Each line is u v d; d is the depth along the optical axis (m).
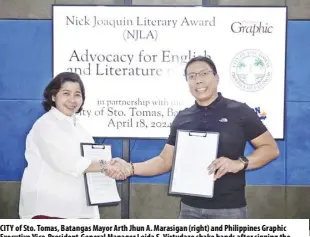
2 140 4.27
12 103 4.27
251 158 4.07
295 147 4.26
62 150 3.58
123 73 4.20
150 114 4.19
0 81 4.26
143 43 4.19
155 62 4.18
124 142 4.23
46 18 4.26
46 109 3.93
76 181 3.61
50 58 4.25
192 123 4.07
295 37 4.23
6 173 4.28
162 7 4.17
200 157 3.94
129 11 4.18
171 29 4.17
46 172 3.53
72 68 4.20
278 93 4.18
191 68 4.14
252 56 4.17
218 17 4.17
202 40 4.17
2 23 4.25
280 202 4.27
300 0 4.23
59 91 3.91
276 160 4.23
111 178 3.95
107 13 4.18
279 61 4.18
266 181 4.25
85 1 4.24
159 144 4.24
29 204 3.53
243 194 3.97
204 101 4.09
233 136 3.99
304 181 4.27
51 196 3.49
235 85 4.16
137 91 4.20
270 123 4.16
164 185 4.25
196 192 3.89
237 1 4.23
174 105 4.17
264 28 4.17
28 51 4.25
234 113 4.06
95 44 4.20
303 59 4.23
